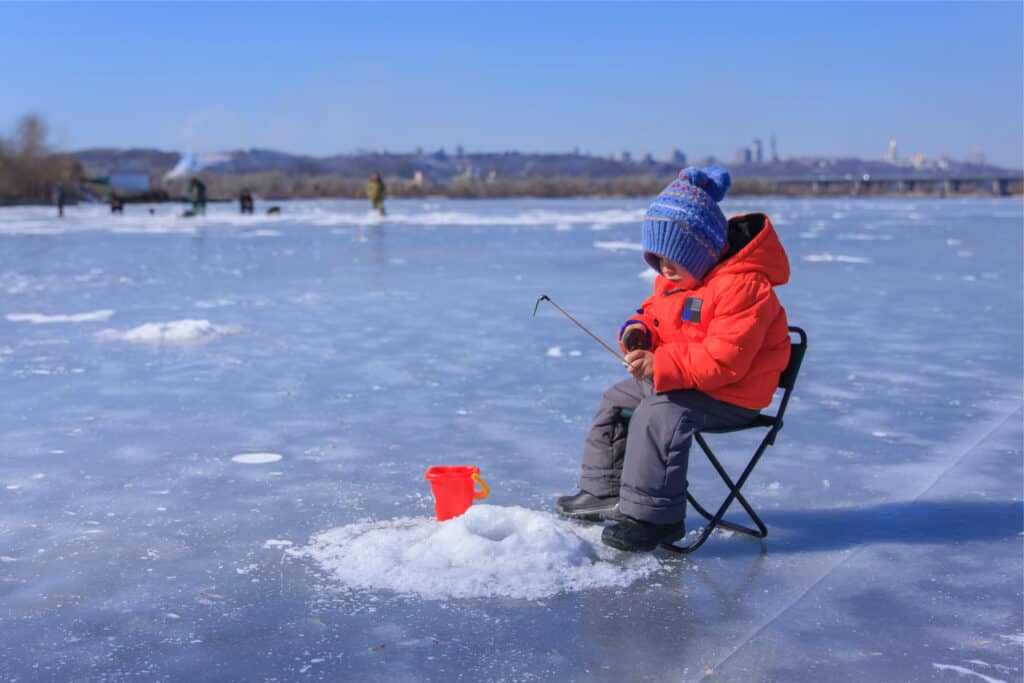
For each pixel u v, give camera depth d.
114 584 2.87
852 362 6.74
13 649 2.45
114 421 4.93
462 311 9.23
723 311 3.09
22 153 65.81
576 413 5.13
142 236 23.48
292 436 4.64
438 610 2.68
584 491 3.48
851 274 13.26
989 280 12.41
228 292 10.98
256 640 2.50
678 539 3.19
